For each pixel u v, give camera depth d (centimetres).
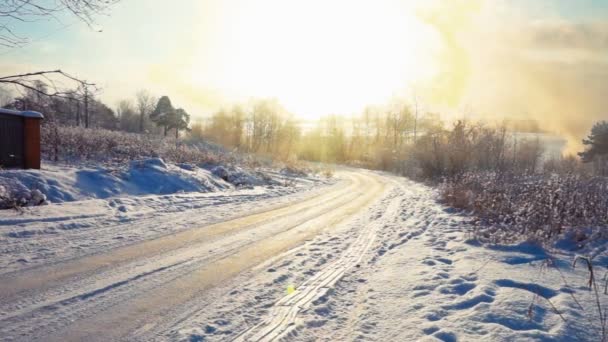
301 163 3797
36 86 673
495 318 419
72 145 1883
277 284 559
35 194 1038
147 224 923
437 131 3005
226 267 634
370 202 1645
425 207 1470
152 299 486
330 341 387
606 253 686
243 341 384
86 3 632
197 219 1035
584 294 488
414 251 772
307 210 1342
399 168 4144
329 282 570
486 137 2761
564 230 842
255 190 1866
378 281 579
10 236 714
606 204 923
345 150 7006
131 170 1584
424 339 381
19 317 416
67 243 711
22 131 1341
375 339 389
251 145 6144
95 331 395
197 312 451
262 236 888
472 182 1541
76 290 498
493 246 782
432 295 507
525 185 1183
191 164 1981
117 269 589
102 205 1065
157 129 6241
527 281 540
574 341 365
